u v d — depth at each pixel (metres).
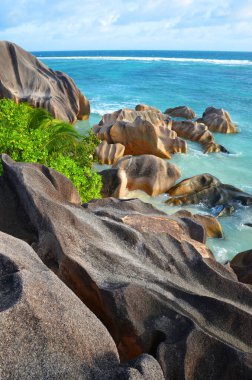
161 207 17.47
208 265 7.91
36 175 7.89
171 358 5.38
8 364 3.70
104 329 4.42
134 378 4.03
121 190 17.03
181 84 64.00
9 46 28.77
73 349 4.08
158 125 28.41
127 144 24.12
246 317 6.37
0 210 7.25
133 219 9.40
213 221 15.28
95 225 7.65
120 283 6.14
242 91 55.72
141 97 50.22
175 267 7.73
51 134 15.37
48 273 4.82
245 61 138.00
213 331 6.20
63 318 4.18
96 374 4.05
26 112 15.53
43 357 3.88
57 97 30.36
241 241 15.19
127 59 152.38
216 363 5.48
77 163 14.97
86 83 64.50
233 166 24.02
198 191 18.08
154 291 6.42
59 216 6.83
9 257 4.73
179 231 9.88
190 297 6.64
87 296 6.29
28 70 28.94
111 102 46.03
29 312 4.02
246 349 6.09
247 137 31.16
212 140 28.16
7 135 10.98
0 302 4.09
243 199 17.72
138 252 7.68
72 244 6.61
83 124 33.19
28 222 7.06
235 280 8.31
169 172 19.28
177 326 5.82
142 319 5.89
